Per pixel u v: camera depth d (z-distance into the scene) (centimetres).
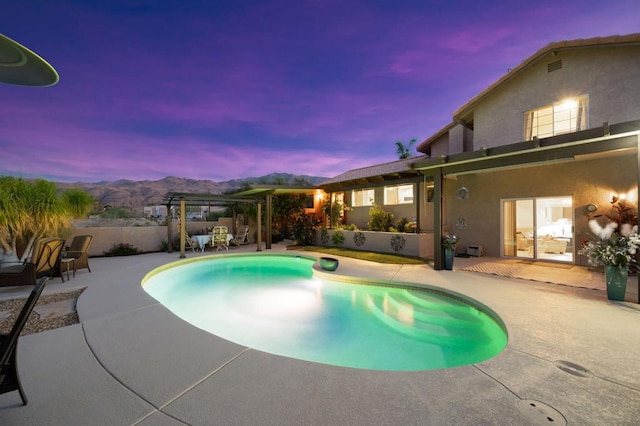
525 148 723
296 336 575
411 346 530
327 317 668
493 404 271
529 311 543
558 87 1041
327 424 241
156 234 1461
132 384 301
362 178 1475
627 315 519
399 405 268
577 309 552
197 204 1650
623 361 355
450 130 1517
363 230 1625
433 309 704
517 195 1145
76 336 423
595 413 261
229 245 1714
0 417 251
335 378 314
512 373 327
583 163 987
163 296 833
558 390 295
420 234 1242
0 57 229
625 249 593
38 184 944
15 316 536
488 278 834
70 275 852
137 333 434
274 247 1652
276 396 281
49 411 259
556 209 1077
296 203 1978
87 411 259
